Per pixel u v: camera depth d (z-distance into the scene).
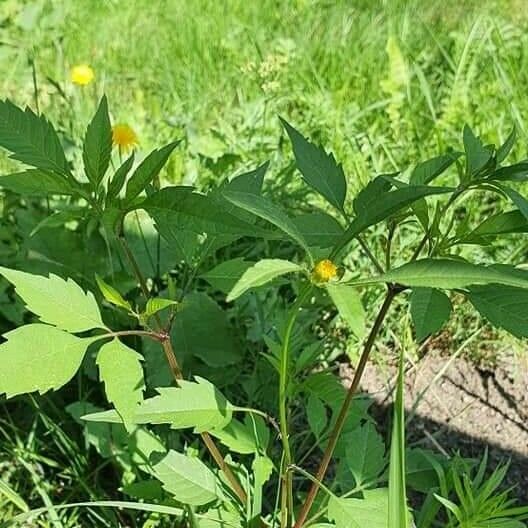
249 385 0.55
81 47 0.98
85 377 0.56
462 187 0.33
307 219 0.36
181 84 0.91
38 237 0.59
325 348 0.60
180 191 0.32
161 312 0.55
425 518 0.43
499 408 0.58
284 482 0.38
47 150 0.33
